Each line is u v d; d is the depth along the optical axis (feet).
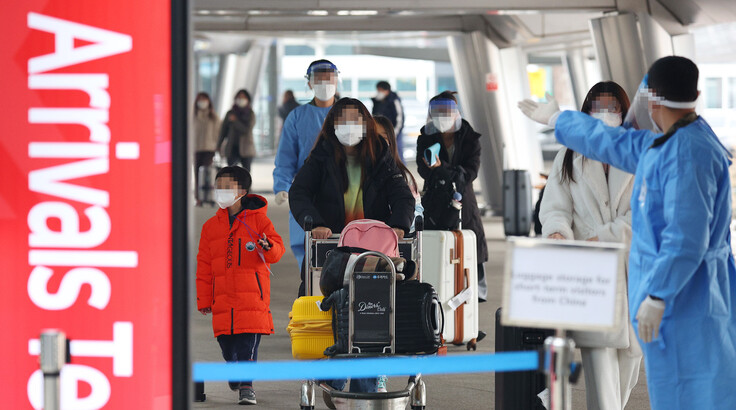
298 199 47.88
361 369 31.14
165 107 25.95
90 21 25.91
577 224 39.81
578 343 38.55
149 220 26.18
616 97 38.40
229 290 48.55
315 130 57.41
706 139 31.14
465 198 67.62
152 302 26.32
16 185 26.27
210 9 109.09
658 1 106.63
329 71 57.16
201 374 30.68
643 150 32.58
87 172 26.18
